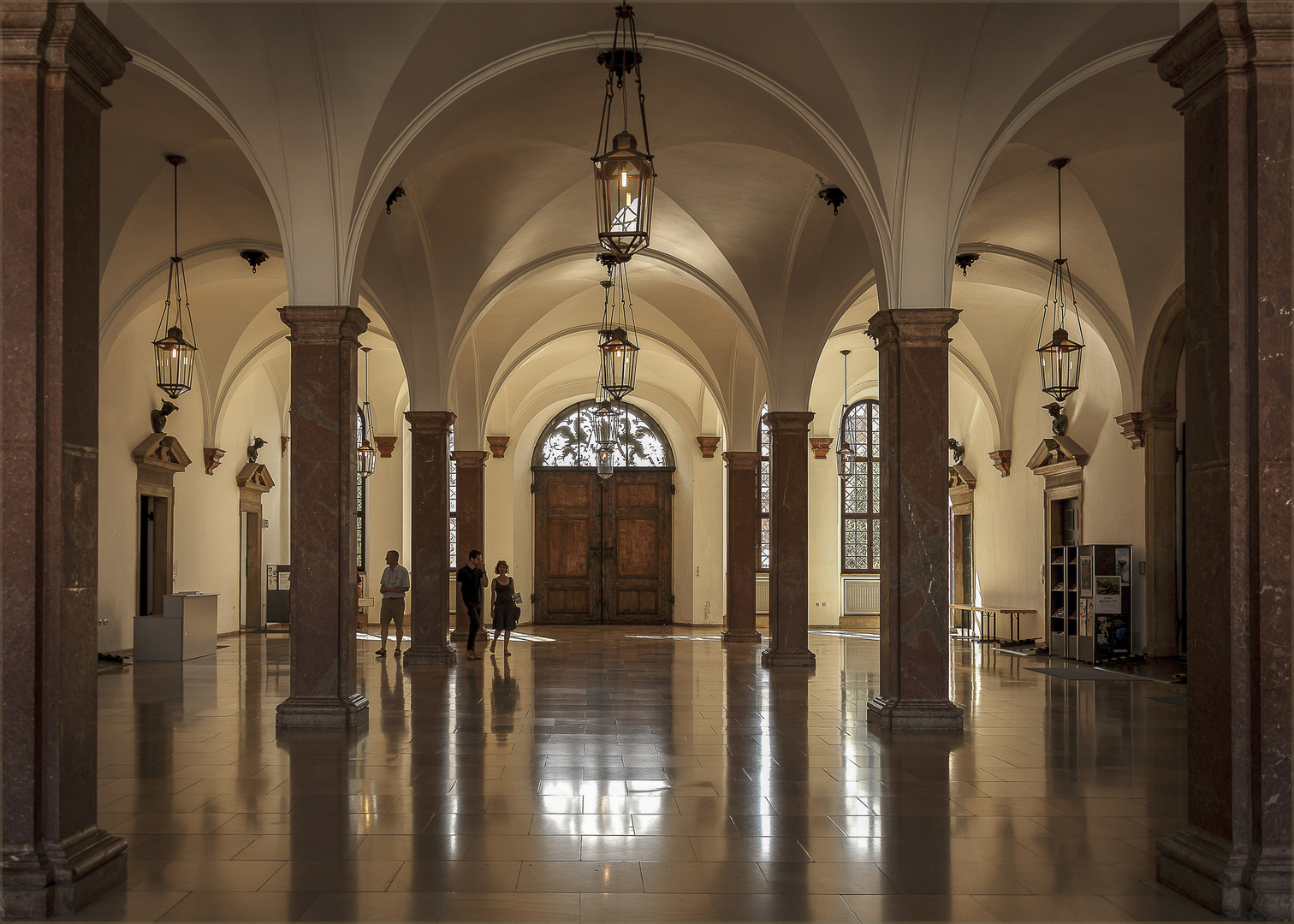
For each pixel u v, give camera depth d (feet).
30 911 14.64
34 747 14.90
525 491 92.94
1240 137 15.56
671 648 65.77
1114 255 51.08
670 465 93.91
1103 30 29.27
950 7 28.89
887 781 24.38
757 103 34.14
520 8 30.53
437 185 44.70
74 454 15.76
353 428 32.99
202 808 21.47
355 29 30.09
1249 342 15.42
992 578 74.43
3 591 14.94
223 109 31.42
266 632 79.46
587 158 44.55
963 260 53.67
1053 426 64.13
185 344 47.06
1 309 15.16
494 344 68.28
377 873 17.06
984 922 14.82
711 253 52.54
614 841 19.07
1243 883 14.98
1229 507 15.39
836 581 88.38
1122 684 45.62
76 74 15.92
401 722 33.27
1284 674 14.98
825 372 87.10
